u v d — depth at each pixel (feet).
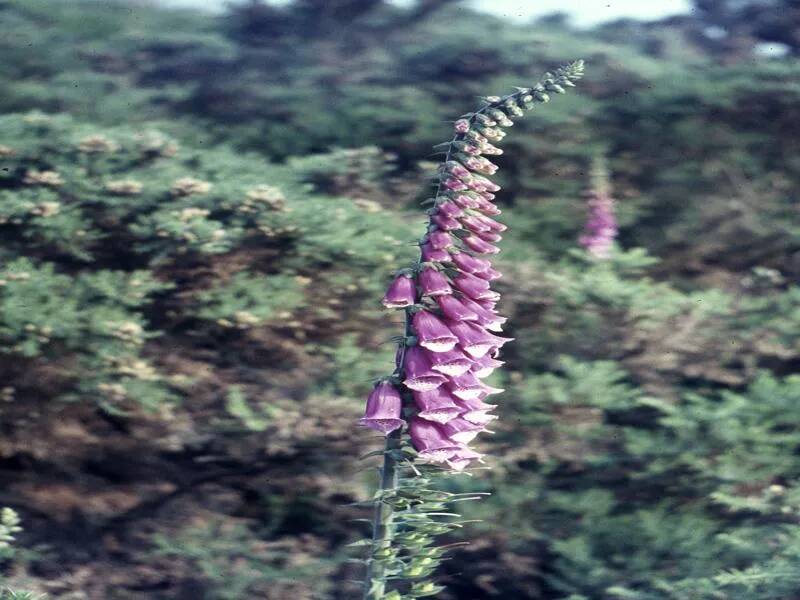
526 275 8.04
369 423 3.91
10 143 7.87
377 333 7.82
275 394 7.42
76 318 7.14
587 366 7.48
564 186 10.06
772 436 7.07
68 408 7.57
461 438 4.01
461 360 3.93
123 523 7.62
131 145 8.18
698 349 7.85
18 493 7.75
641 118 10.52
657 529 7.02
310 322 7.77
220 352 7.73
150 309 7.83
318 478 7.34
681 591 6.66
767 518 7.31
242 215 7.70
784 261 10.30
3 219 7.49
